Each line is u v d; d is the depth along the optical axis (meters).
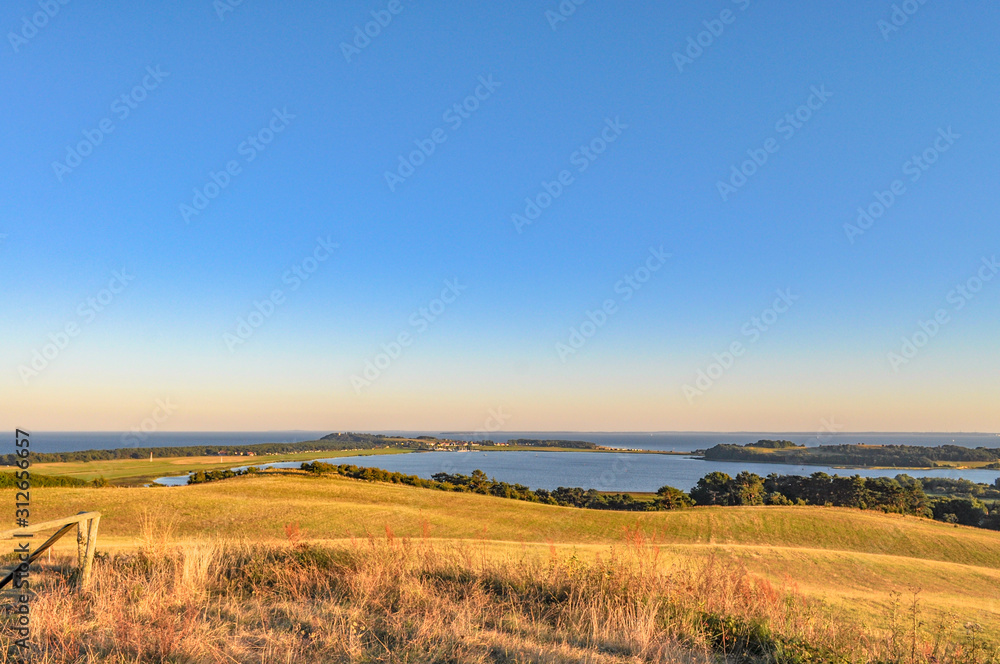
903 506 88.06
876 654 6.38
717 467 152.25
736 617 6.98
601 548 18.55
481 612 6.72
